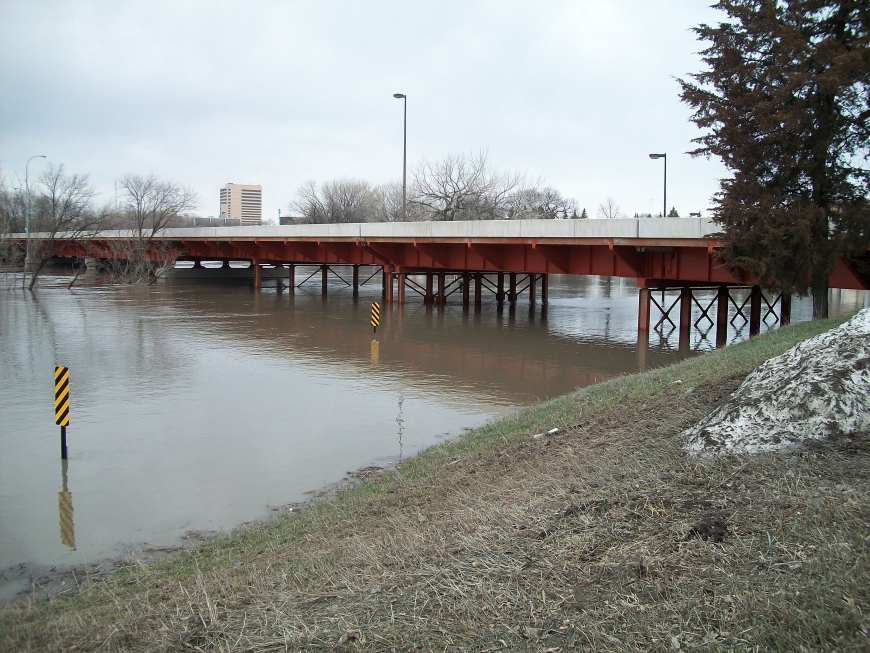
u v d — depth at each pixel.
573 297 50.31
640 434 8.26
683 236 23.94
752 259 17.50
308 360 22.27
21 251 61.56
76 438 13.42
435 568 5.19
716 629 3.87
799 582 4.15
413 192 65.94
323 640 4.31
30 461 12.03
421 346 25.48
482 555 5.32
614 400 11.15
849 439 6.19
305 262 48.47
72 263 69.00
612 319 34.97
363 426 14.28
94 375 19.47
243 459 12.12
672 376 12.09
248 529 8.58
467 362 22.20
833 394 6.57
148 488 10.70
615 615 4.16
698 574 4.47
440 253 35.72
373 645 4.18
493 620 4.31
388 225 36.59
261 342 26.00
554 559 5.01
